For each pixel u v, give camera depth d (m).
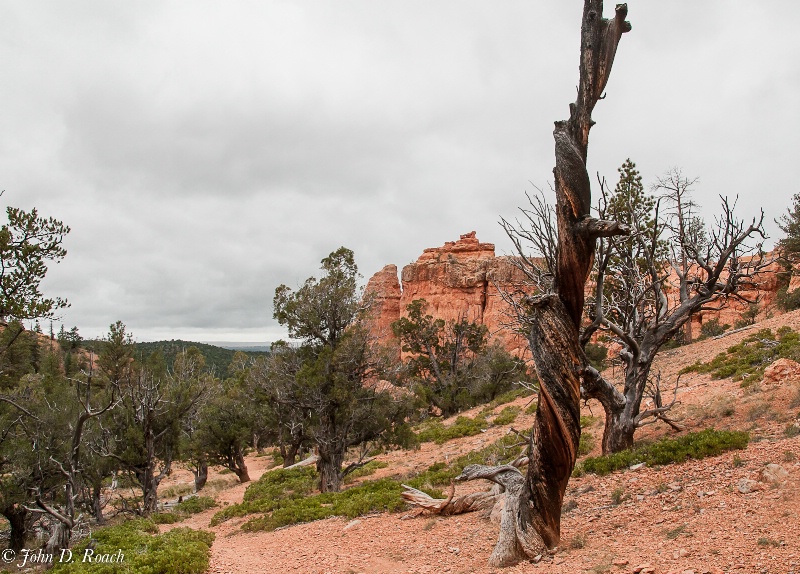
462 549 10.06
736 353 24.11
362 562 10.45
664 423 15.81
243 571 10.95
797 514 7.54
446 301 79.38
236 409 33.25
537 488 8.54
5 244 15.95
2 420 22.00
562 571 7.41
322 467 22.19
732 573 6.11
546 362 8.30
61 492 23.39
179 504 25.59
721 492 9.30
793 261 40.38
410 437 23.72
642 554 7.41
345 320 23.89
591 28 8.29
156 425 27.12
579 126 8.34
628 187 16.86
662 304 14.09
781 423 12.59
